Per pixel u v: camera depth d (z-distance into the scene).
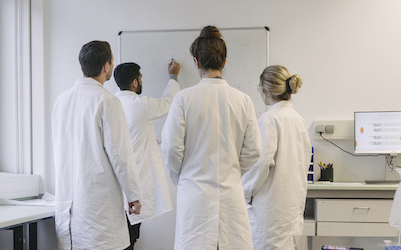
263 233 2.24
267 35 3.26
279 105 2.34
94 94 2.10
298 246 1.40
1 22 3.38
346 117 3.26
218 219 1.72
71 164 2.14
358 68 3.25
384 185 2.88
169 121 1.80
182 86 3.32
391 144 3.12
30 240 2.46
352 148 3.27
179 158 1.79
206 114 1.78
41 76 3.36
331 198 2.93
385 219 2.84
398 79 3.23
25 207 2.47
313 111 3.28
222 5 3.30
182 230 1.74
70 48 3.42
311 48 3.27
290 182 2.24
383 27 3.24
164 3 3.34
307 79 3.27
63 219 2.12
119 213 2.11
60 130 2.18
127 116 2.79
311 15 3.26
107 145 2.04
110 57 2.24
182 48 3.32
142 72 3.34
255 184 2.20
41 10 3.37
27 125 3.35
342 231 2.87
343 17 3.25
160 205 2.83
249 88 3.28
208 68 1.86
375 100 3.25
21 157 3.34
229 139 1.79
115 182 2.10
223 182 1.76
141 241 3.33
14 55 3.35
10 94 3.36
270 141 2.20
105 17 3.39
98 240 2.05
